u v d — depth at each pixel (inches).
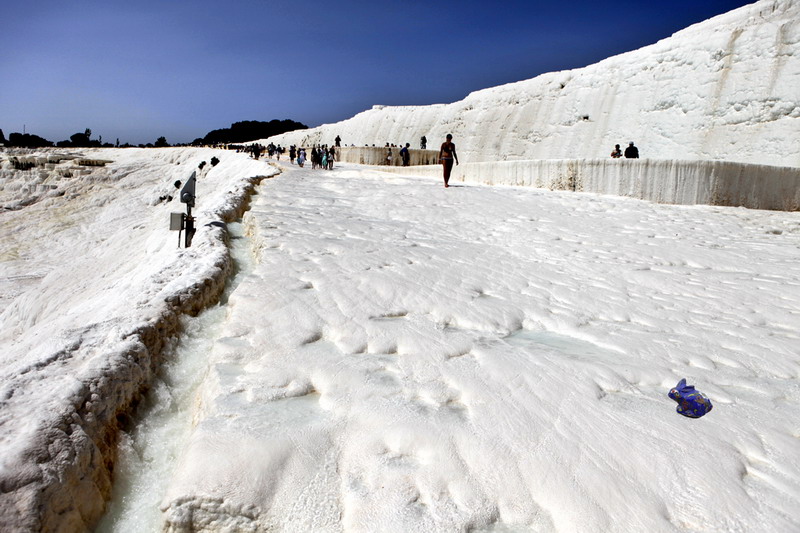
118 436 105.6
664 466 91.4
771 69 1100.5
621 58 1505.9
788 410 114.3
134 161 2559.1
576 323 169.3
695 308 193.9
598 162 588.1
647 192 559.5
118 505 95.3
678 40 1347.2
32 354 127.3
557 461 92.1
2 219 1556.3
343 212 388.2
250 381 118.1
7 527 73.5
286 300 166.9
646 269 253.6
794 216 476.7
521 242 311.3
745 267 267.6
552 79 1708.9
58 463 84.9
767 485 87.9
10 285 842.8
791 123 1032.2
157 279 186.1
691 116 1227.9
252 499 84.3
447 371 126.0
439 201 479.2
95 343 126.2
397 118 2397.9
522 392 116.3
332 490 86.9
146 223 840.3
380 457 93.6
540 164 644.1
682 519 80.7
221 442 94.2
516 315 174.2
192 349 146.2
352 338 143.4
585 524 79.9
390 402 110.3
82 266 604.7
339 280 191.8
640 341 154.6
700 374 132.2
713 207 521.0
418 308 172.1
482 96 1990.7
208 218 294.7
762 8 1197.1
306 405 111.0
